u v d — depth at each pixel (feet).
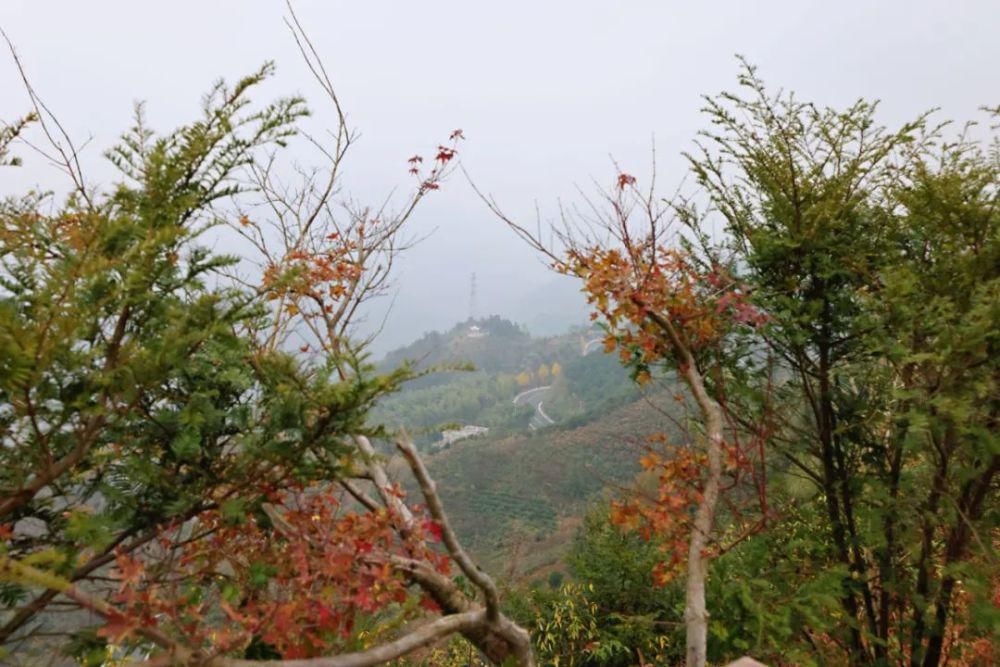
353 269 11.79
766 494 14.25
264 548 7.45
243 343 6.92
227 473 6.86
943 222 12.85
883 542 13.17
